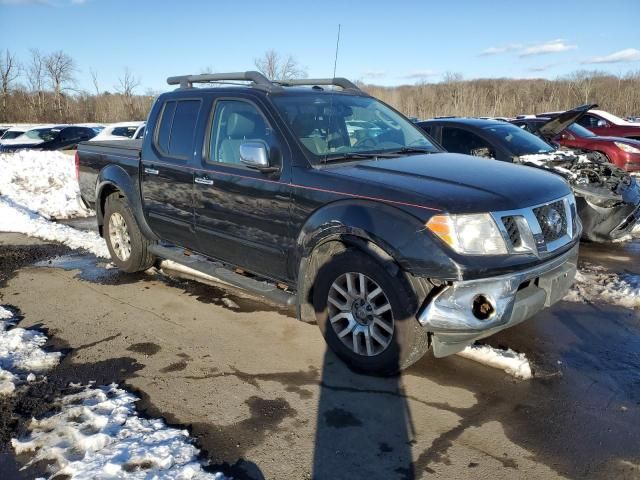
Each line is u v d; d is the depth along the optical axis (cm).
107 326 455
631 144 1091
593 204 648
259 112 424
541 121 1177
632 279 540
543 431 301
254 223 420
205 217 465
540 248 335
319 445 292
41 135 2056
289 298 407
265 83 457
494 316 316
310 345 413
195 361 390
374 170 372
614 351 395
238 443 294
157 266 618
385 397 339
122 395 341
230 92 455
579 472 268
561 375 362
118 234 595
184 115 497
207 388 352
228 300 511
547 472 268
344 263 359
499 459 279
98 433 295
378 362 355
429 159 410
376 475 268
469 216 315
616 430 301
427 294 327
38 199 1066
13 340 417
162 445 286
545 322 447
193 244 496
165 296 525
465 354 391
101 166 610
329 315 379
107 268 620
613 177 692
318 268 382
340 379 361
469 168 381
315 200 372
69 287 555
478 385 351
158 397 341
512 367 368
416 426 308
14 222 836
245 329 445
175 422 314
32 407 330
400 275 331
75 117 6191
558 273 356
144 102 6300
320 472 270
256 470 272
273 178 400
